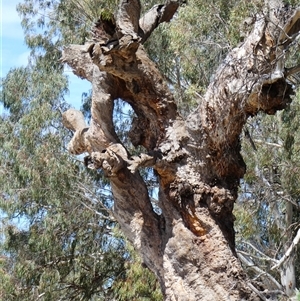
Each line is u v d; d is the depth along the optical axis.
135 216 8.60
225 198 8.40
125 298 17.52
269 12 8.14
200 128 8.44
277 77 7.76
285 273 17.12
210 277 8.20
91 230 19.02
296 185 15.57
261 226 17.64
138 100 8.51
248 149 15.56
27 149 18.58
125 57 7.82
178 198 8.38
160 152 8.34
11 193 18.72
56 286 19.03
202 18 14.72
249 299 8.17
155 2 16.25
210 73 15.16
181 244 8.30
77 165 18.47
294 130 15.27
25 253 19.03
